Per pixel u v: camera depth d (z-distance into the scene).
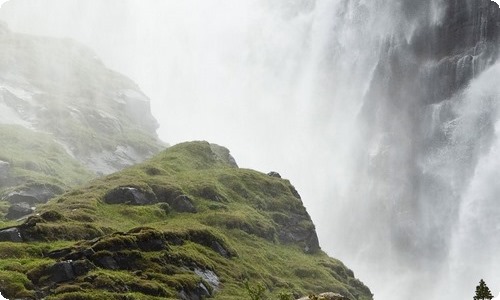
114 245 123.56
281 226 190.62
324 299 94.62
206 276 135.50
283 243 187.38
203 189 181.88
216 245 151.00
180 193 173.88
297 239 191.12
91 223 145.12
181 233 145.75
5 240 128.62
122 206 163.50
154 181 177.75
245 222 173.75
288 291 150.12
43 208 158.50
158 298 114.44
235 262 151.25
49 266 112.75
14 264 114.62
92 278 112.62
